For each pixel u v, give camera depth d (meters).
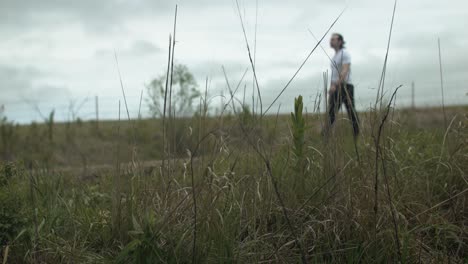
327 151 4.04
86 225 3.97
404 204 4.02
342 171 3.89
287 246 3.64
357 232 3.62
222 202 3.75
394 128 4.89
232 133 4.32
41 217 3.92
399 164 4.39
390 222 3.65
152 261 3.22
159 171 4.09
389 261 3.48
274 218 3.92
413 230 3.76
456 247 3.85
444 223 3.82
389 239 3.56
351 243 3.56
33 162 6.18
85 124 14.45
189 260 3.34
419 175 4.49
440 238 3.84
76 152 10.08
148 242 3.21
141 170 4.17
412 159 4.66
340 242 3.51
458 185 4.45
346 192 3.80
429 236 3.85
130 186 4.05
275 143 4.43
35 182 4.57
